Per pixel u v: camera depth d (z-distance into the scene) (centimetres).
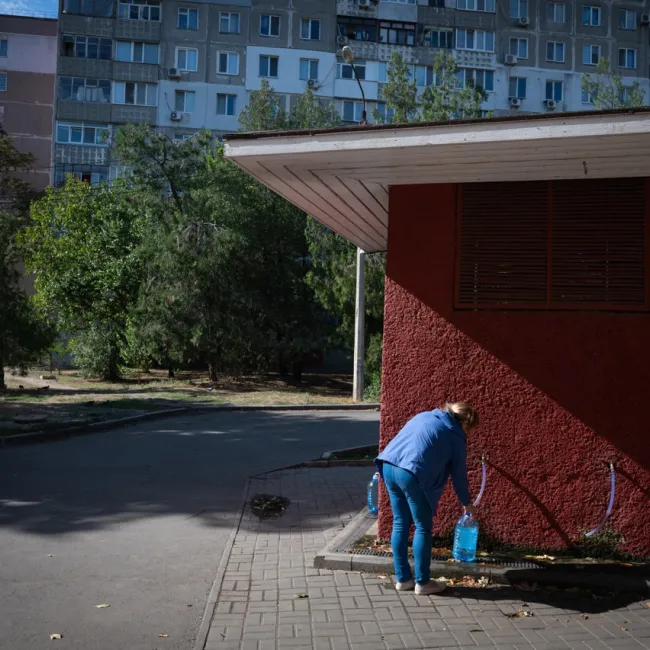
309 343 3105
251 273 2953
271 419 1848
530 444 587
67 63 4197
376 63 4388
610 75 2853
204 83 4319
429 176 601
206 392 2702
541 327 593
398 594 510
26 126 4909
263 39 4344
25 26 4928
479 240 614
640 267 584
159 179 3128
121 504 825
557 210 604
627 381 574
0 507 798
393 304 624
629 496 566
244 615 473
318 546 646
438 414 521
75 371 3806
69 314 3425
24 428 1427
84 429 1507
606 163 545
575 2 4516
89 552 632
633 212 590
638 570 533
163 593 526
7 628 456
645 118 463
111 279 3275
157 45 4291
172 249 2814
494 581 532
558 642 428
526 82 4484
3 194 4497
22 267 4088
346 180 619
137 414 1775
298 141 533
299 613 475
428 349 613
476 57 4428
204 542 668
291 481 982
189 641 438
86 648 427
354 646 422
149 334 2862
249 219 2966
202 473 1038
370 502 662
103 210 3425
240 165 573
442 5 4428
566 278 596
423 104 2558
